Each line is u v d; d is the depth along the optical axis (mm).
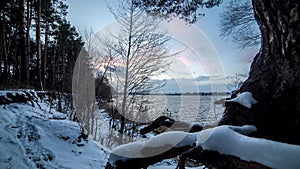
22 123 5406
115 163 2566
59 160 4438
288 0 1729
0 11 11570
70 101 8109
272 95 2047
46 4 14805
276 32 1971
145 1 4434
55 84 12648
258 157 1500
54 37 19219
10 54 17938
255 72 2404
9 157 4027
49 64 19281
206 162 1921
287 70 1889
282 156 1392
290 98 1874
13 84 9039
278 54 1995
